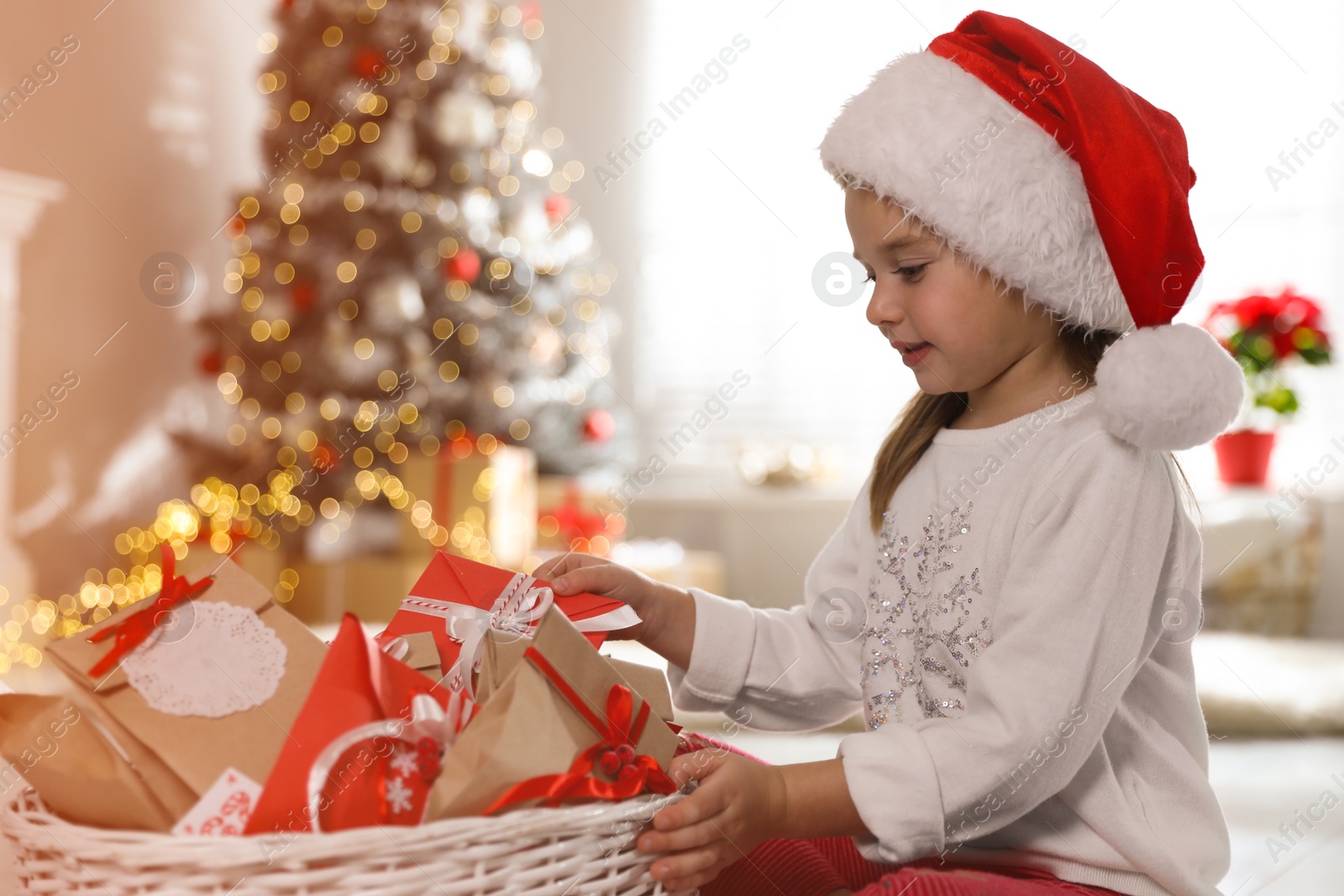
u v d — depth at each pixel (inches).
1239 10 114.4
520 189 123.9
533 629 30.2
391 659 27.3
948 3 128.0
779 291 139.3
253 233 124.3
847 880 35.4
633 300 145.3
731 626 37.6
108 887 22.3
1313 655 90.0
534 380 122.2
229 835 23.7
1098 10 118.6
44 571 119.3
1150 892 30.5
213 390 144.5
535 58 143.7
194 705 25.8
